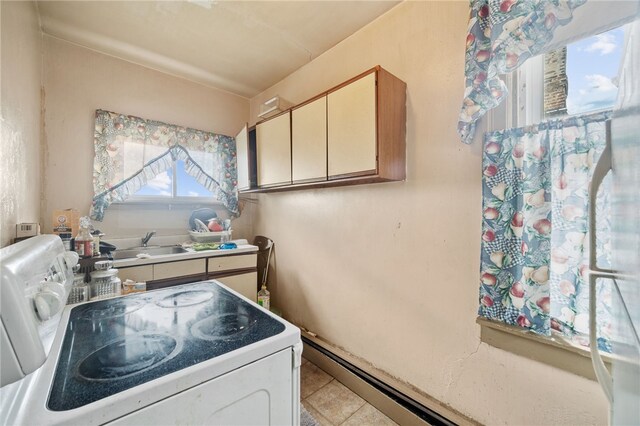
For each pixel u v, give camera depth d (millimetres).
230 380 668
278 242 2625
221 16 1748
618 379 578
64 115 1998
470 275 1350
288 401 788
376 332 1777
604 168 634
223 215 2857
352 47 1928
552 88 1115
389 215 1696
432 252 1491
